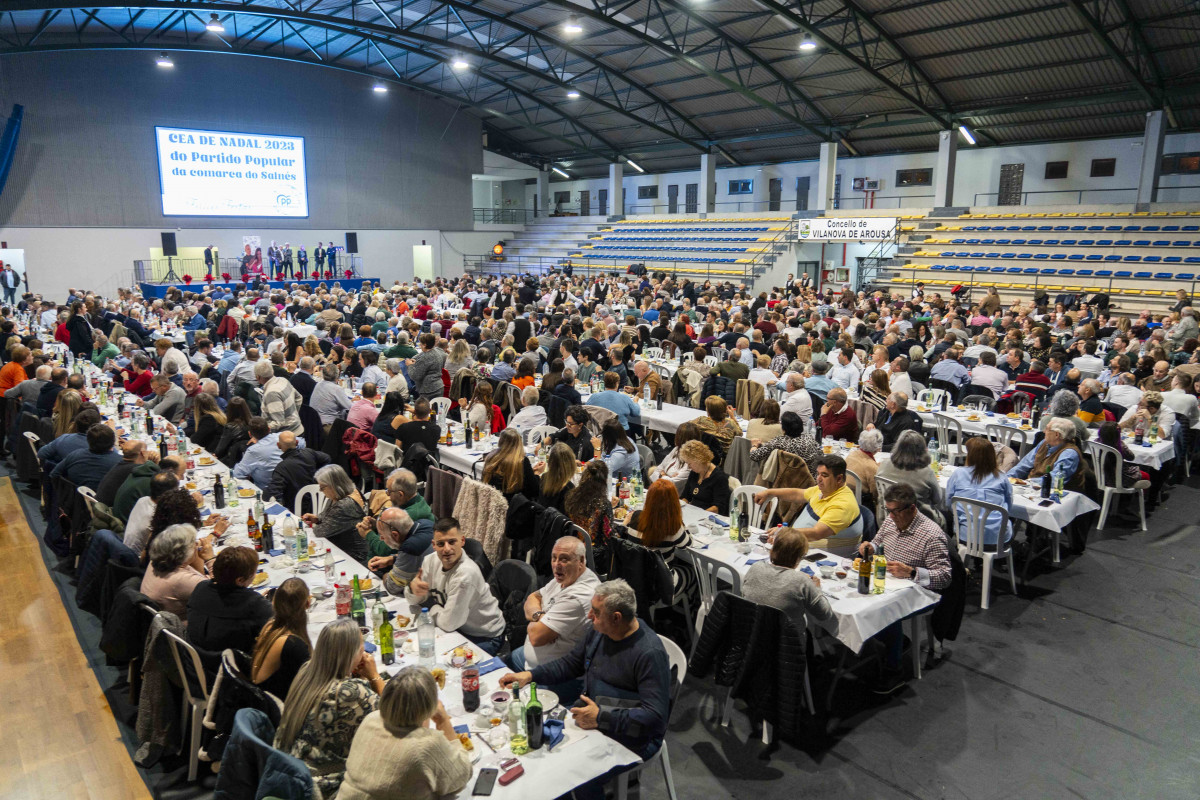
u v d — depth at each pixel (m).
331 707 3.33
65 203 28.12
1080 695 5.23
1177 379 9.72
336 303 19.89
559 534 5.58
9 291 26.12
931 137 27.52
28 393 10.13
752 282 29.33
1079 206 23.52
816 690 5.30
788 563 4.66
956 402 10.98
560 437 7.89
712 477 6.66
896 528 5.51
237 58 30.83
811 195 32.19
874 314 16.33
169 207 30.16
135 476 6.46
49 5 18.70
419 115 35.91
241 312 17.56
